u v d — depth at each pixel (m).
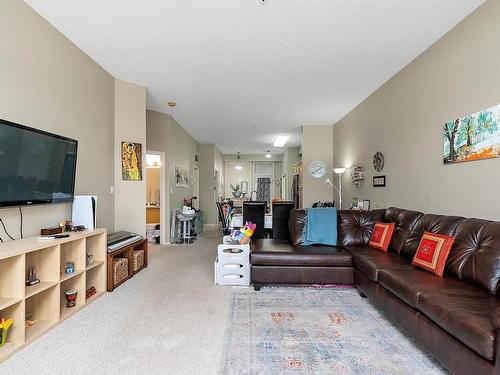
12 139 2.16
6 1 2.21
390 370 1.73
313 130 6.69
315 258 3.10
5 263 1.98
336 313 2.54
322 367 1.76
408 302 1.97
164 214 5.95
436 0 2.40
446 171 2.90
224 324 2.33
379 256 2.88
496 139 2.31
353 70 3.76
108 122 3.79
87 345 2.01
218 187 10.49
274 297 2.93
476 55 2.51
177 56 3.37
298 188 7.58
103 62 3.50
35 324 2.24
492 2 2.34
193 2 2.41
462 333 1.46
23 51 2.38
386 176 4.12
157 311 2.58
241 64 3.58
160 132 5.75
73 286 2.66
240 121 6.36
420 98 3.32
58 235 2.51
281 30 2.83
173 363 1.80
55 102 2.77
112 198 3.89
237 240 3.50
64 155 2.76
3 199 2.09
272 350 1.95
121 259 3.43
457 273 2.13
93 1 2.39
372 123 4.57
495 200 2.33
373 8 2.50
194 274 3.74
